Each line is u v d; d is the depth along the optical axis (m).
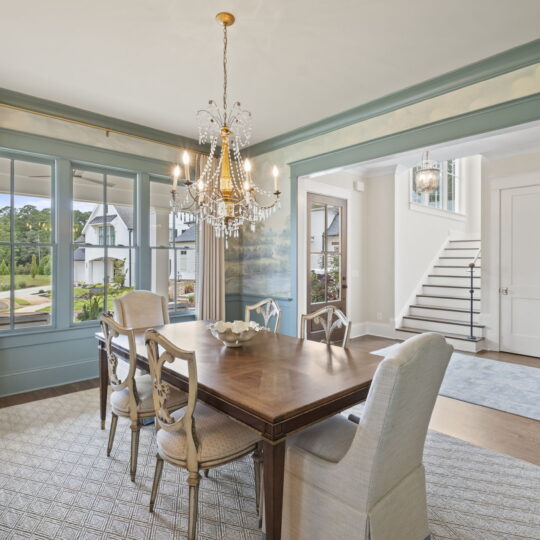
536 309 4.66
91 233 3.84
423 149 3.21
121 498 1.94
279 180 4.42
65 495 1.96
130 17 2.25
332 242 5.56
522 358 4.60
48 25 2.32
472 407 3.13
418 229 6.43
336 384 1.66
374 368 1.90
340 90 3.18
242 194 2.99
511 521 1.79
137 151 4.07
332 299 5.55
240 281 5.00
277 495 1.37
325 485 1.42
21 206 3.45
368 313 6.14
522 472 2.21
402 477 1.48
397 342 5.48
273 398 1.49
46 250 3.59
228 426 1.76
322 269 5.39
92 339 3.83
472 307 5.31
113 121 3.80
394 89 3.17
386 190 5.91
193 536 1.58
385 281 5.92
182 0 2.10
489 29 2.37
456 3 2.13
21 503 1.90
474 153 4.92
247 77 2.97
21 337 3.41
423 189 5.18
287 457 1.56
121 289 4.04
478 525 1.76
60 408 3.08
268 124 3.94
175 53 2.63
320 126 3.88
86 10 2.18
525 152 4.71
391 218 5.86
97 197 3.88
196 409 1.93
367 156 3.55
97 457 2.33
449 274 6.64
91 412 3.01
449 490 2.04
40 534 1.69
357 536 1.31
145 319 3.14
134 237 4.13
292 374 1.80
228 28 2.35
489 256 5.02
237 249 4.98
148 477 2.13
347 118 3.64
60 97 3.33
